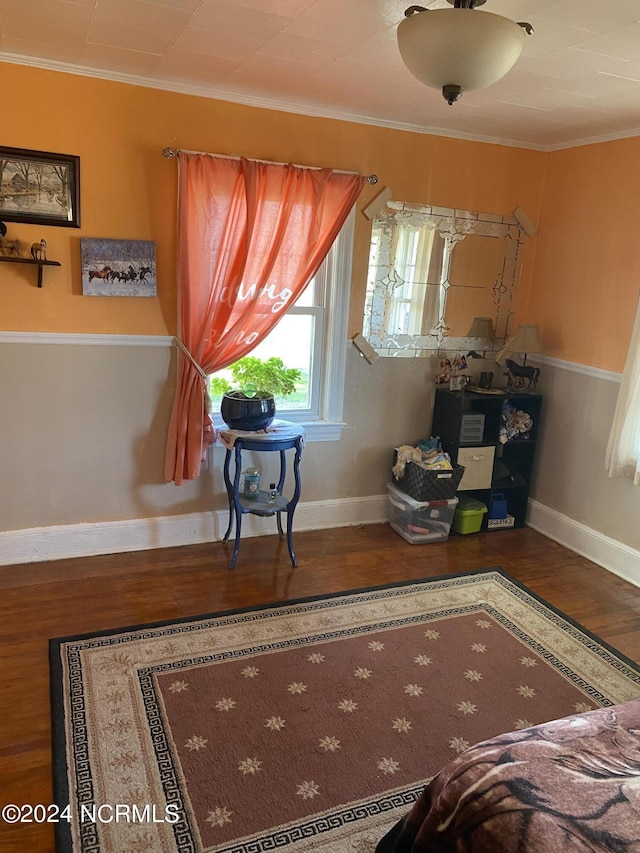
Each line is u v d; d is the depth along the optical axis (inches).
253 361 141.3
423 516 146.6
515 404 157.8
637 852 45.7
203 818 71.2
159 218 122.3
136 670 95.4
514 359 162.7
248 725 85.7
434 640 108.0
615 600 126.0
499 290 157.9
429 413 157.8
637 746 57.6
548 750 56.4
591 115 123.7
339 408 147.7
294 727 85.8
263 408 127.1
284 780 77.0
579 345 147.3
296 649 103.1
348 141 134.3
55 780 75.1
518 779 52.4
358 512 156.3
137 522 133.9
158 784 75.4
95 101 113.6
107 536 131.9
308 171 128.0
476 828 49.9
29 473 124.1
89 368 123.7
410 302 149.3
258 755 80.6
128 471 131.3
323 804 73.9
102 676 93.5
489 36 64.0
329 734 85.0
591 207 142.3
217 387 139.9
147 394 129.0
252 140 126.3
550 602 123.6
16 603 112.0
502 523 159.6
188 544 138.9
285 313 134.3
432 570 134.3
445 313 153.6
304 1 79.0
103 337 122.9
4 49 104.0
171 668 96.3
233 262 126.5
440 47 65.2
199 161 119.6
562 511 153.6
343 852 68.1
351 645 105.1
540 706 92.7
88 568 125.8
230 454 131.2
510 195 153.1
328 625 110.5
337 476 152.4
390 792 76.1
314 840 69.3
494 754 56.2
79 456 127.0
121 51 102.2
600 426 142.3
